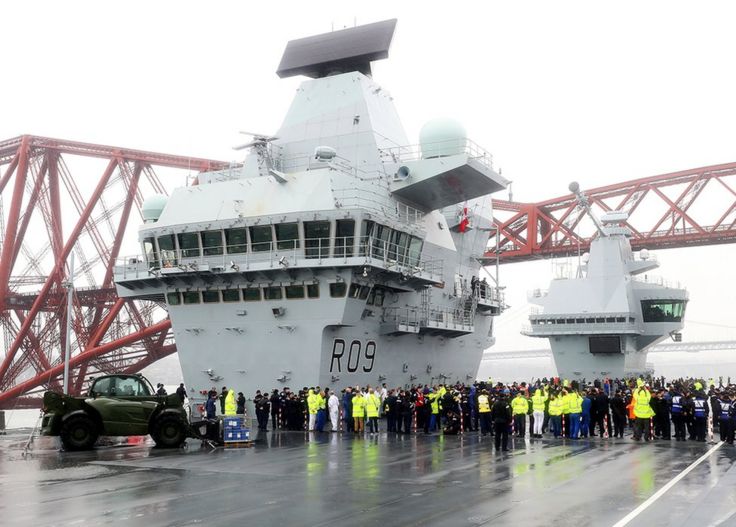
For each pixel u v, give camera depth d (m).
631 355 66.38
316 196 38.75
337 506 15.24
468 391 40.78
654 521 13.70
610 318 63.22
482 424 33.75
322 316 38.19
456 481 18.95
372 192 40.59
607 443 30.47
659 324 65.75
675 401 32.19
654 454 25.88
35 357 70.44
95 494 16.67
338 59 46.94
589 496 16.58
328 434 34.41
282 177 39.72
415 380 47.34
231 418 29.02
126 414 26.75
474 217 56.19
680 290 65.88
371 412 35.25
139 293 43.94
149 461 23.23
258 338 39.84
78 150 74.81
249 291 40.06
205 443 28.48
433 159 41.06
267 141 43.28
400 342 45.19
